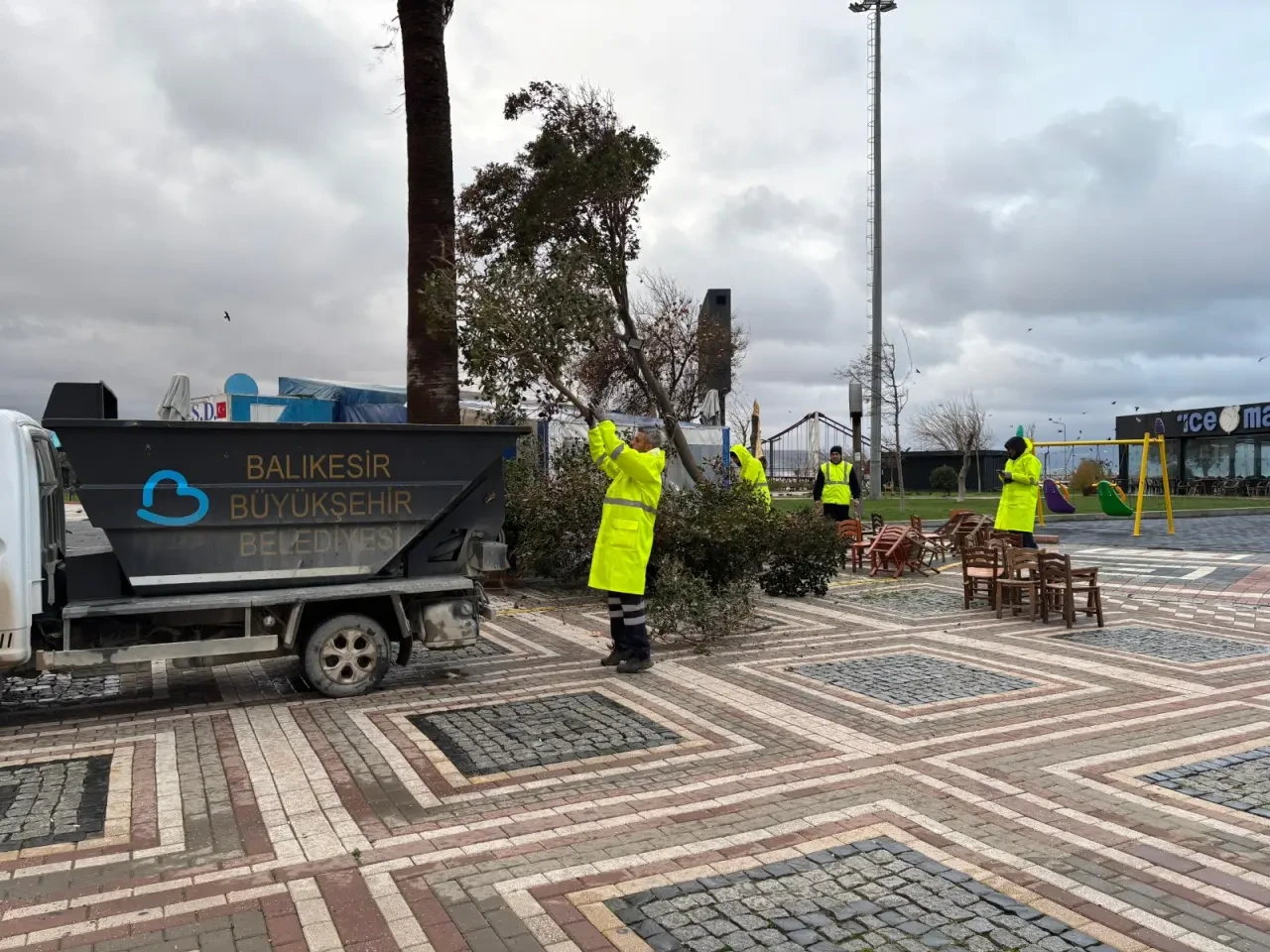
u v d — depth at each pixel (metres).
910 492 50.75
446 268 12.47
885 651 9.38
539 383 11.95
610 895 4.17
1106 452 49.50
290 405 16.59
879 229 33.22
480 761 5.98
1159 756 6.09
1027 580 11.22
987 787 5.50
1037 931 3.86
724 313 29.39
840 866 4.46
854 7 33.81
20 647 6.45
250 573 7.21
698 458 20.20
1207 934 3.84
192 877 4.38
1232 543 20.30
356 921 3.96
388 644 7.66
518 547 13.38
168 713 7.10
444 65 12.69
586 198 14.70
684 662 8.83
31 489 6.55
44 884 4.32
